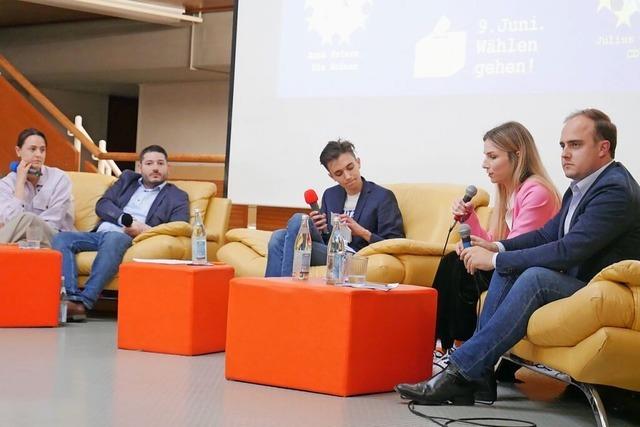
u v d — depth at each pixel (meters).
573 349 3.58
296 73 7.40
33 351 4.95
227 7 11.20
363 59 7.11
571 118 4.09
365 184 5.95
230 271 5.30
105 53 12.50
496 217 4.97
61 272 6.02
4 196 6.76
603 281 3.51
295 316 4.21
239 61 7.64
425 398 3.97
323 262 5.66
